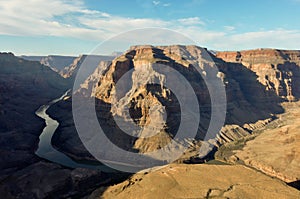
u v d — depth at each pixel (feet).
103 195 289.33
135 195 274.16
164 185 287.89
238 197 263.90
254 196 268.41
